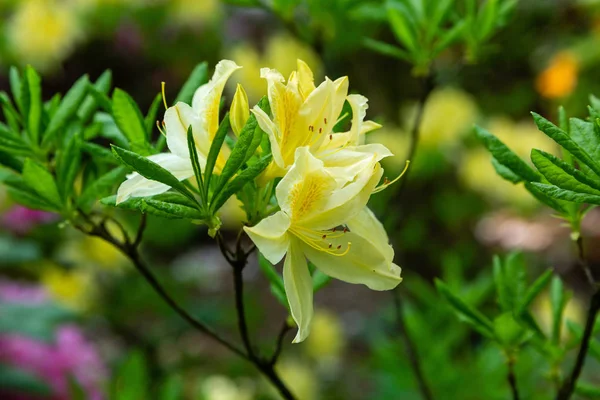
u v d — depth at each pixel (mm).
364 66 2268
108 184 868
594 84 2156
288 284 795
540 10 2416
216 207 788
